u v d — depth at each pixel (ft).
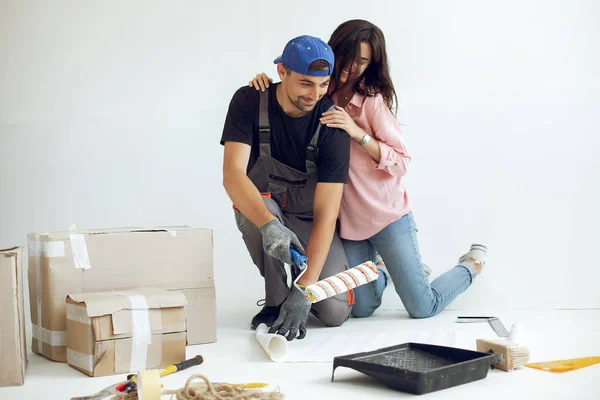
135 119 13.07
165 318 6.92
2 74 13.09
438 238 12.50
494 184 12.54
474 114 12.62
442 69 12.67
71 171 13.12
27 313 10.12
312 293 7.01
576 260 11.75
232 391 5.71
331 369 6.75
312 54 7.31
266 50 12.89
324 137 8.05
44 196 13.10
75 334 6.91
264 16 12.85
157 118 13.06
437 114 12.68
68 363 7.11
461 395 5.81
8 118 13.12
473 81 12.63
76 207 13.09
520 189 12.48
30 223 13.07
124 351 6.73
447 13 12.62
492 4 12.53
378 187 8.94
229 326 9.03
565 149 12.44
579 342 7.70
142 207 13.08
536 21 12.46
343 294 8.77
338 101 8.79
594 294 10.47
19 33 13.07
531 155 12.51
